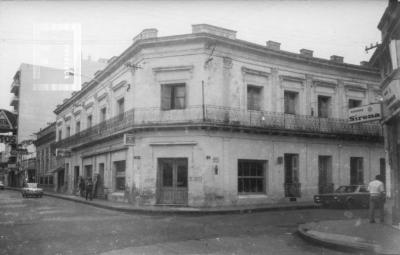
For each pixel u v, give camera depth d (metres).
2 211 19.38
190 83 22.53
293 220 16.11
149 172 22.81
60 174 42.50
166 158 22.81
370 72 29.44
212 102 22.33
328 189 26.50
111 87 28.73
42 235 11.66
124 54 25.53
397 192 14.67
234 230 13.09
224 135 22.62
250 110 23.69
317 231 11.77
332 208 22.41
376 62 16.70
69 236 11.51
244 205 22.53
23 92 46.34
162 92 23.19
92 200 27.11
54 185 43.81
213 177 21.94
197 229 13.30
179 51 22.84
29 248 9.61
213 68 22.61
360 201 21.67
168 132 22.67
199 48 22.48
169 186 22.70
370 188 13.67
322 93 27.27
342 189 22.67
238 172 23.23
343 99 28.22
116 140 26.88
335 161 27.22
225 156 22.53
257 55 24.41
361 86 29.16
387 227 12.49
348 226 12.85
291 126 25.09
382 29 15.02
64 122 41.62
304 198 25.39
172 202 22.38
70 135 39.25
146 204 22.59
